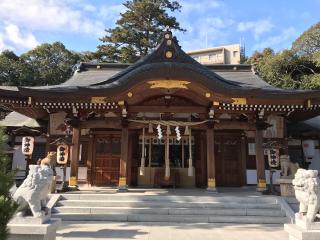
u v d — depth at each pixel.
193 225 10.37
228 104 15.20
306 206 6.75
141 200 12.41
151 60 14.58
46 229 6.33
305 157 18.50
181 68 13.70
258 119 15.76
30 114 18.27
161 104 15.62
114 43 35.44
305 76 30.69
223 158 18.02
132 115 16.08
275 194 13.44
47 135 17.61
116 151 17.95
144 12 35.62
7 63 37.03
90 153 17.78
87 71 22.31
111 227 9.90
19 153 18.58
